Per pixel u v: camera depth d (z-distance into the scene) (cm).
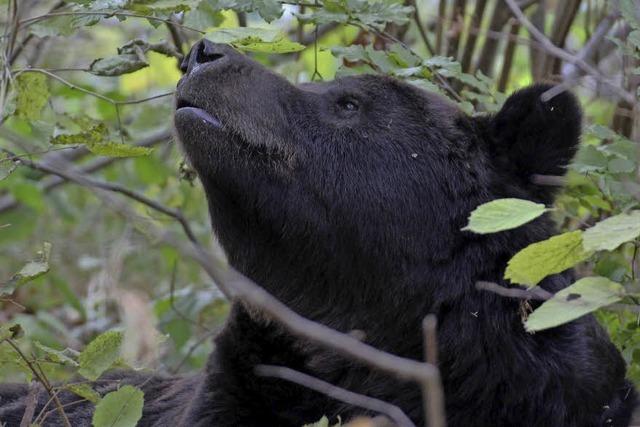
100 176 1591
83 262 1453
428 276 820
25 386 1089
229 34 849
